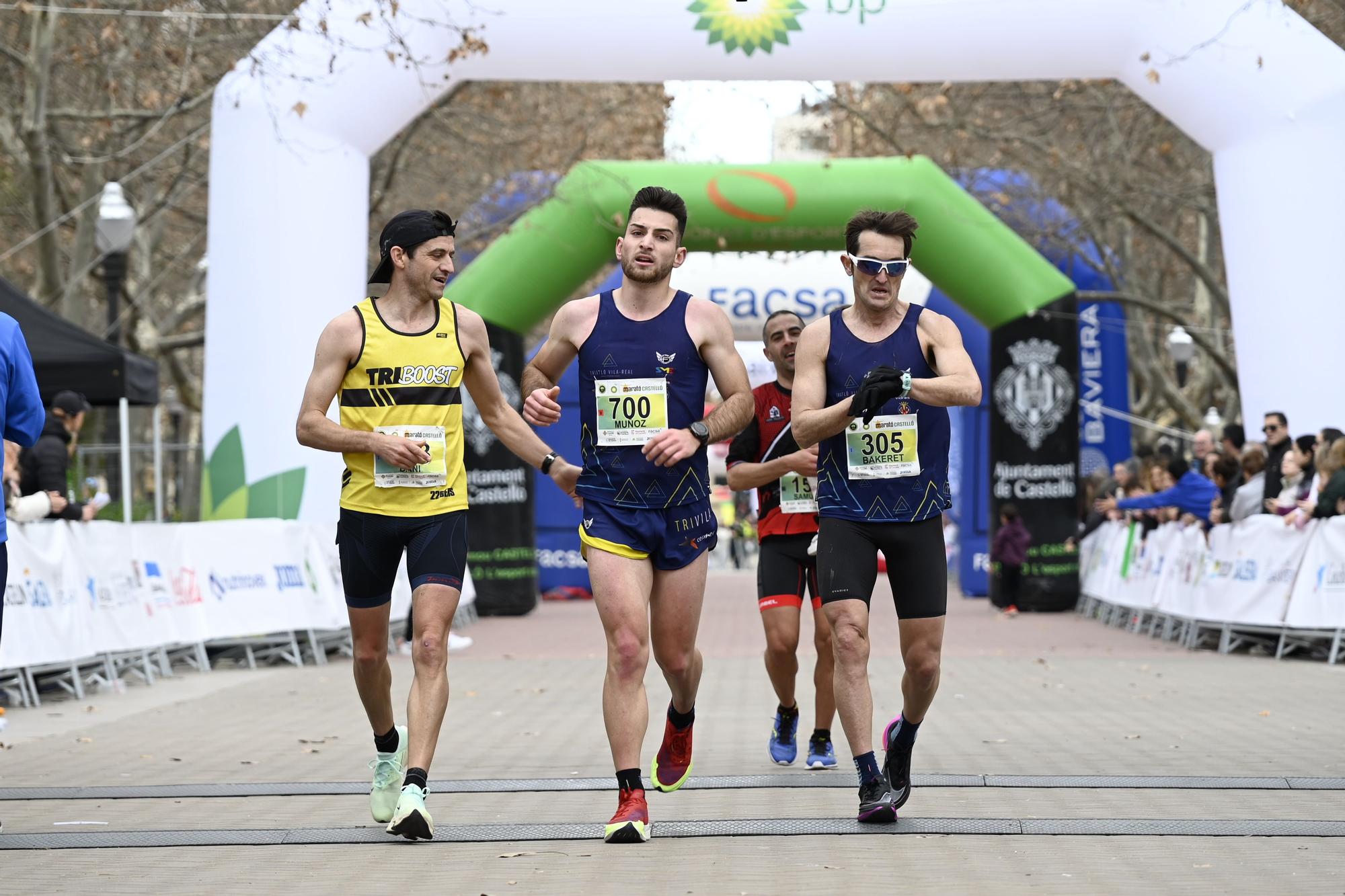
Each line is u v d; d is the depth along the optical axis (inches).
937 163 1264.8
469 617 999.6
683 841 280.8
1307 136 742.5
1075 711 481.4
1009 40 754.2
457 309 303.7
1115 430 1261.1
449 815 309.9
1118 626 906.7
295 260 755.4
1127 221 1323.8
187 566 649.6
